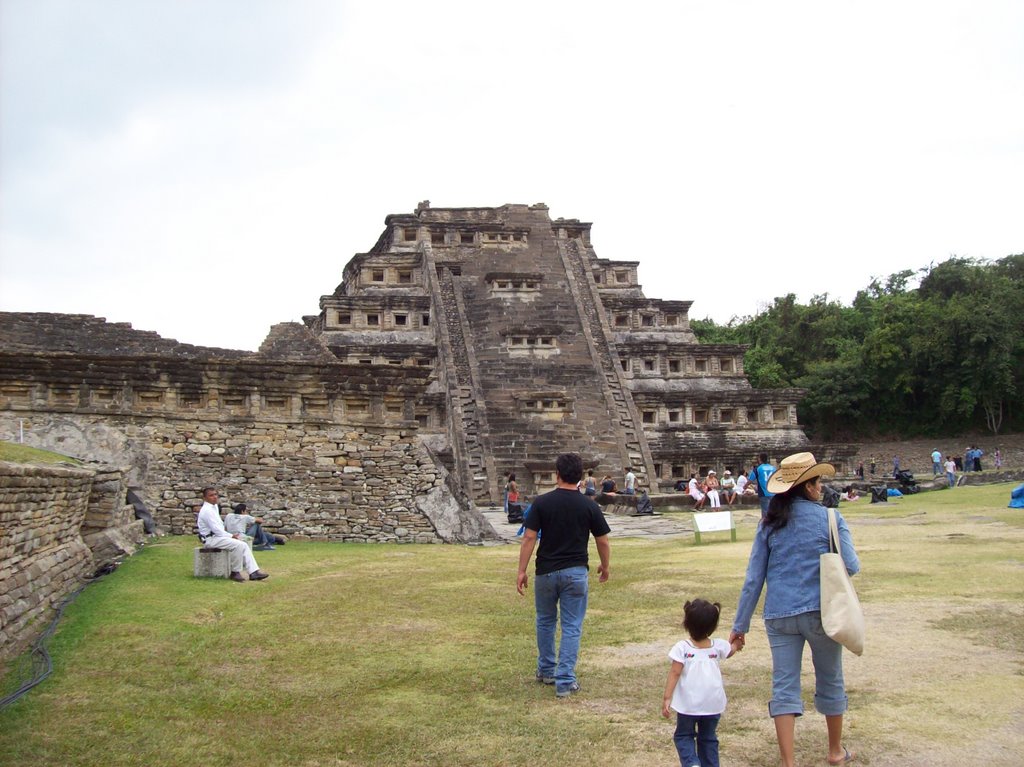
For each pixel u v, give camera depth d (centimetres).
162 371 2512
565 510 1055
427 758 834
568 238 6619
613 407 5200
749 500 4019
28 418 2412
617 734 879
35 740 869
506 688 1040
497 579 1798
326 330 5416
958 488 4225
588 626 1339
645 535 2908
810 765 784
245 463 2545
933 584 1511
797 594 769
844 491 4703
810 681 1016
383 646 1229
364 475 2636
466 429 4875
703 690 761
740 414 5775
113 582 1617
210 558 1722
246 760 834
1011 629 1180
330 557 2167
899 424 8662
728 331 9725
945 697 930
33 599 1314
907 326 8319
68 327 2628
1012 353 8056
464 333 5478
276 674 1098
